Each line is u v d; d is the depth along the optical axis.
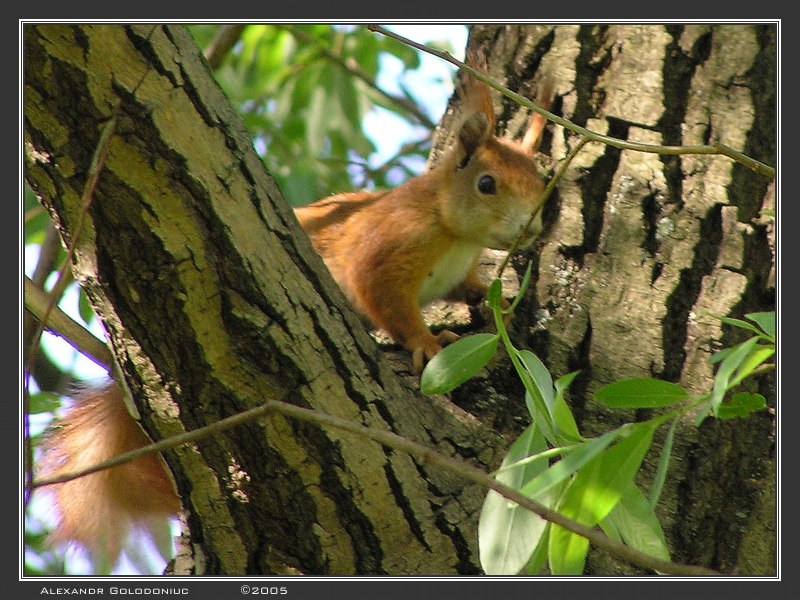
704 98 8.78
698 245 8.01
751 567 6.82
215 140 6.03
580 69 9.30
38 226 11.86
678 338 7.63
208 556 6.79
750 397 5.31
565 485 5.00
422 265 9.50
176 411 6.32
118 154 5.68
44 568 9.07
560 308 7.98
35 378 10.43
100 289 6.04
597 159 8.66
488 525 4.99
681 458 7.02
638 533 5.14
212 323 6.07
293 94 14.63
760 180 8.34
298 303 6.30
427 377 5.55
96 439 8.71
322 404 6.29
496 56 9.95
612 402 5.44
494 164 9.23
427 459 4.65
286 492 6.37
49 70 5.48
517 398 7.41
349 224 10.15
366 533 6.43
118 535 8.80
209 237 5.97
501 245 9.21
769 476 7.07
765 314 5.40
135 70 5.69
